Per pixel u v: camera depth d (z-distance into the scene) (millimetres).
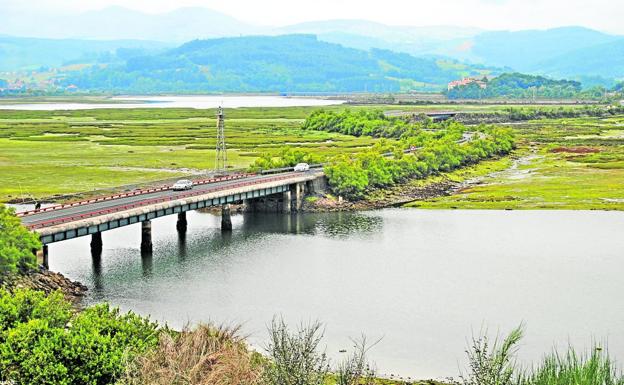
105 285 101625
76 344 57500
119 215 114000
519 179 199250
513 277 104938
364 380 64250
